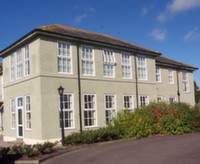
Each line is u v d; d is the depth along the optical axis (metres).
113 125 20.62
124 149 14.80
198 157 11.63
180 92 32.47
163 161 11.16
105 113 22.38
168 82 30.94
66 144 17.09
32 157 13.24
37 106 18.97
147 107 22.23
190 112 23.14
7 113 23.28
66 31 21.67
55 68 19.66
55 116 19.22
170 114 21.75
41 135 18.45
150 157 12.14
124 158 12.25
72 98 20.36
